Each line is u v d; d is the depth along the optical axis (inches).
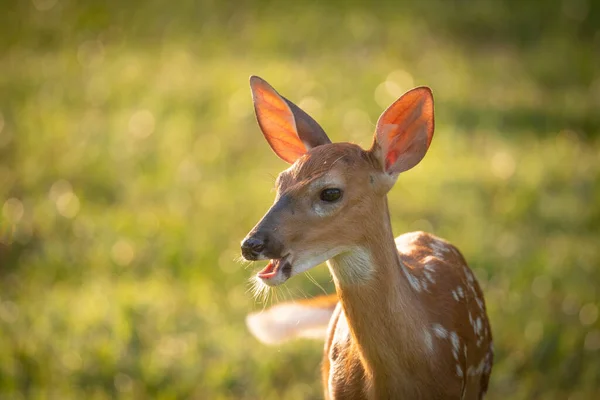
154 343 403.2
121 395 372.5
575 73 793.6
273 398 375.6
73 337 401.7
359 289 269.0
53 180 568.4
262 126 298.0
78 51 840.3
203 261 464.4
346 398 284.8
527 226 512.7
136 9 923.4
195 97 697.0
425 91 269.0
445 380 277.7
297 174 266.7
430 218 522.3
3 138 629.9
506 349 400.8
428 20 910.4
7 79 754.8
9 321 411.5
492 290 439.5
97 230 502.0
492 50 864.9
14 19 901.8
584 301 433.1
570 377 386.9
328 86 724.0
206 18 909.2
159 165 584.1
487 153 616.4
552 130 666.8
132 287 446.9
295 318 337.7
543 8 933.8
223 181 561.6
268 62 797.2
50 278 458.6
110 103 701.9
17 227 502.0
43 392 370.6
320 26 876.0
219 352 399.5
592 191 550.0
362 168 266.8
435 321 282.2
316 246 262.4
